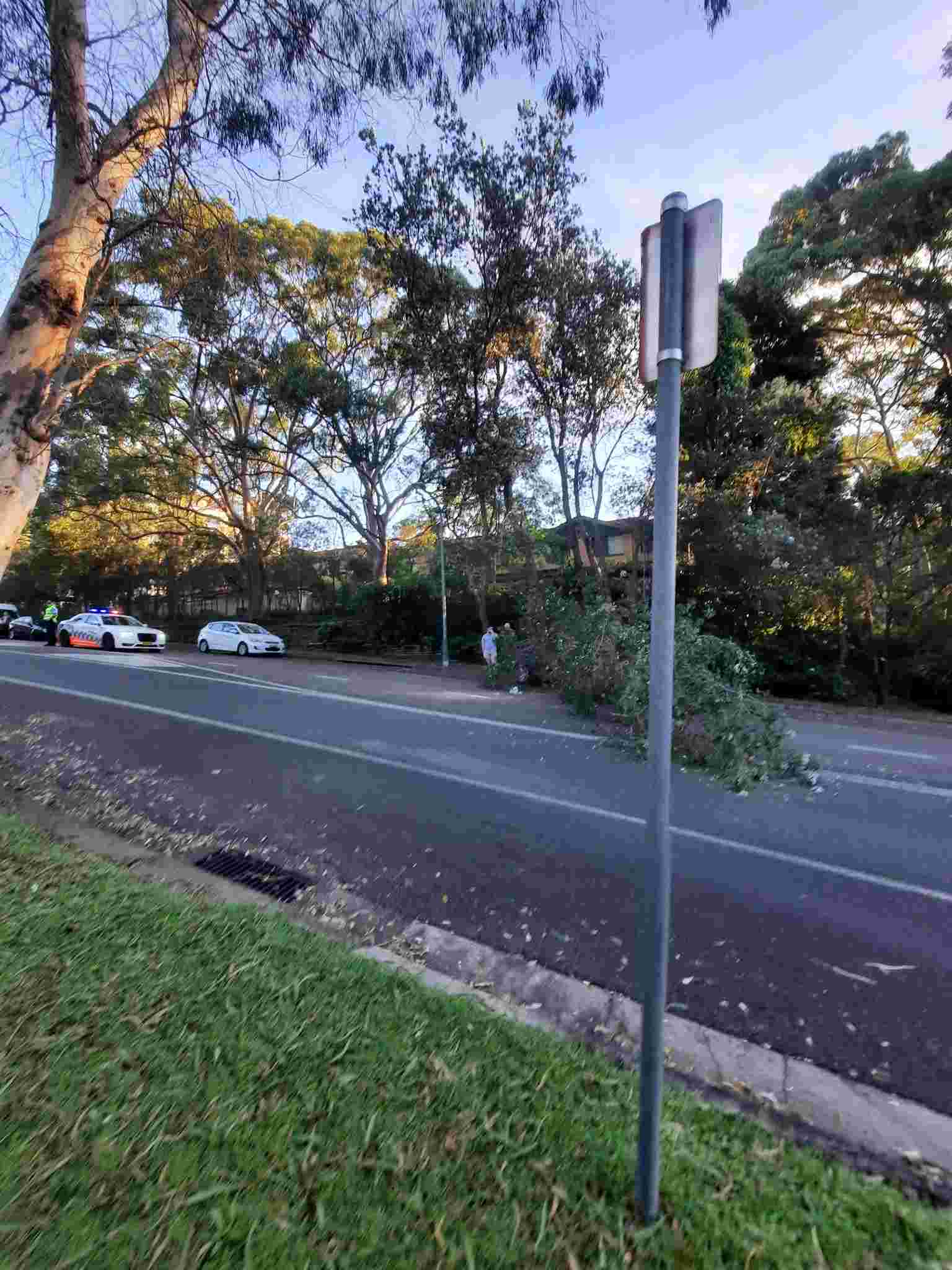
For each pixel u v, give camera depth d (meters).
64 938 3.48
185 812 6.33
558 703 13.83
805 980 3.80
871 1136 2.62
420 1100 2.44
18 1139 2.18
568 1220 1.97
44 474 5.83
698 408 17.59
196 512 30.62
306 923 4.17
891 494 15.99
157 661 20.83
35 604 45.19
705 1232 1.95
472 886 4.89
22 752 8.24
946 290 18.30
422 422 21.06
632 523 18.52
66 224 5.69
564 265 17.95
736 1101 2.79
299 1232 1.90
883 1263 1.90
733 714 8.40
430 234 17.72
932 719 14.51
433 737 10.04
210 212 7.02
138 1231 1.88
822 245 19.80
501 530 19.98
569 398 19.56
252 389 22.56
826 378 21.84
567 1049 2.88
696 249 1.96
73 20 5.29
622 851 5.65
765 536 16.39
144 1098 2.38
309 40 6.23
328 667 22.30
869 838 6.16
